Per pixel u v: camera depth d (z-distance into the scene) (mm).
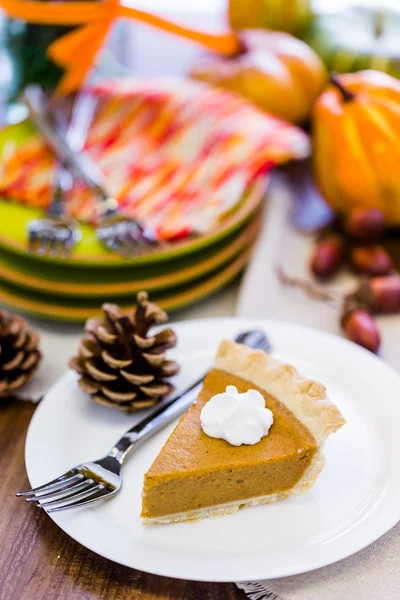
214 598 525
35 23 821
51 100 834
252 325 675
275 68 851
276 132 785
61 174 770
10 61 852
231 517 555
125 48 948
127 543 527
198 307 745
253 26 907
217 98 823
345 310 707
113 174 777
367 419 604
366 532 529
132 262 689
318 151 786
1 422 630
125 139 812
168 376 618
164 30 825
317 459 564
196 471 551
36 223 718
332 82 767
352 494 557
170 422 605
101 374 601
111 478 562
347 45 873
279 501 564
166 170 778
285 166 900
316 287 746
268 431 574
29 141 811
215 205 736
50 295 710
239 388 600
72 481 556
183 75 966
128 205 745
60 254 690
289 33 905
